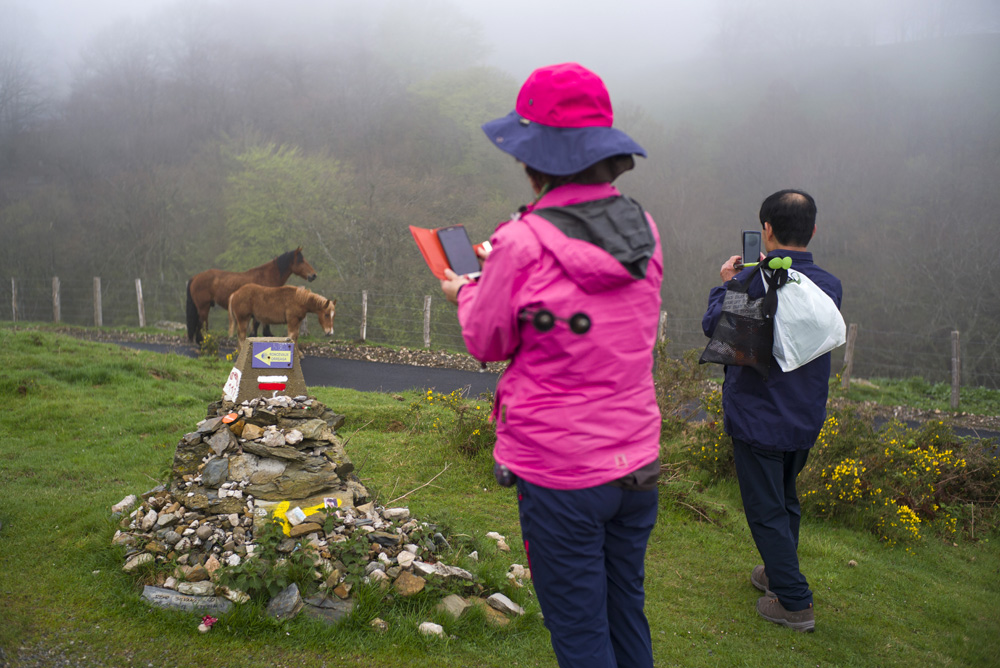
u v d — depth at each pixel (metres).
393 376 12.80
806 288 3.21
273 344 3.79
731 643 3.18
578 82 1.65
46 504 4.05
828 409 7.20
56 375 8.27
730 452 6.20
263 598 2.94
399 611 2.97
